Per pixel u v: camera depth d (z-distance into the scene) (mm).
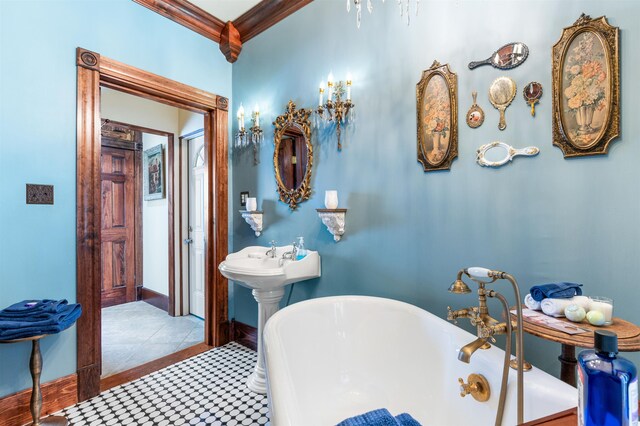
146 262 4035
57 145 1832
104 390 1992
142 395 1937
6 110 1670
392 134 1835
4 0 1668
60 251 1836
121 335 2918
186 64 2496
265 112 2561
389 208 1849
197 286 3459
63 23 1863
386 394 1575
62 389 1797
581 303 1069
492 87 1490
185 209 3541
